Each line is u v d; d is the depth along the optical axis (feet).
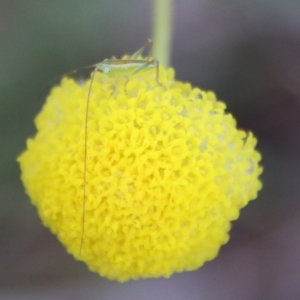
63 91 0.41
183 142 0.39
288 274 0.50
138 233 0.40
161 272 0.41
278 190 0.49
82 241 0.41
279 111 0.49
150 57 0.42
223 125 0.41
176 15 0.48
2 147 0.47
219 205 0.40
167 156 0.39
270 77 0.49
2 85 0.46
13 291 0.49
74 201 0.40
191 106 0.40
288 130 0.49
